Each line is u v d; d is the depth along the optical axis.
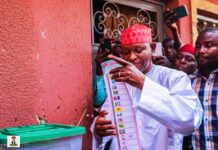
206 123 2.27
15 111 2.17
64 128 1.72
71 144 1.67
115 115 1.92
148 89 1.70
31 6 2.28
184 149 2.39
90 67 2.74
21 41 2.22
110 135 1.95
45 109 2.34
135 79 1.70
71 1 2.59
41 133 1.56
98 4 3.19
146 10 3.71
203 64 2.34
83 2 2.70
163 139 2.00
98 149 2.08
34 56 2.28
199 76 2.43
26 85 2.23
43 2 2.38
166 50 3.12
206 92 2.32
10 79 2.15
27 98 2.23
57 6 2.48
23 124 2.20
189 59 2.83
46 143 1.56
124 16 3.47
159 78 2.06
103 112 1.97
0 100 2.10
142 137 2.00
